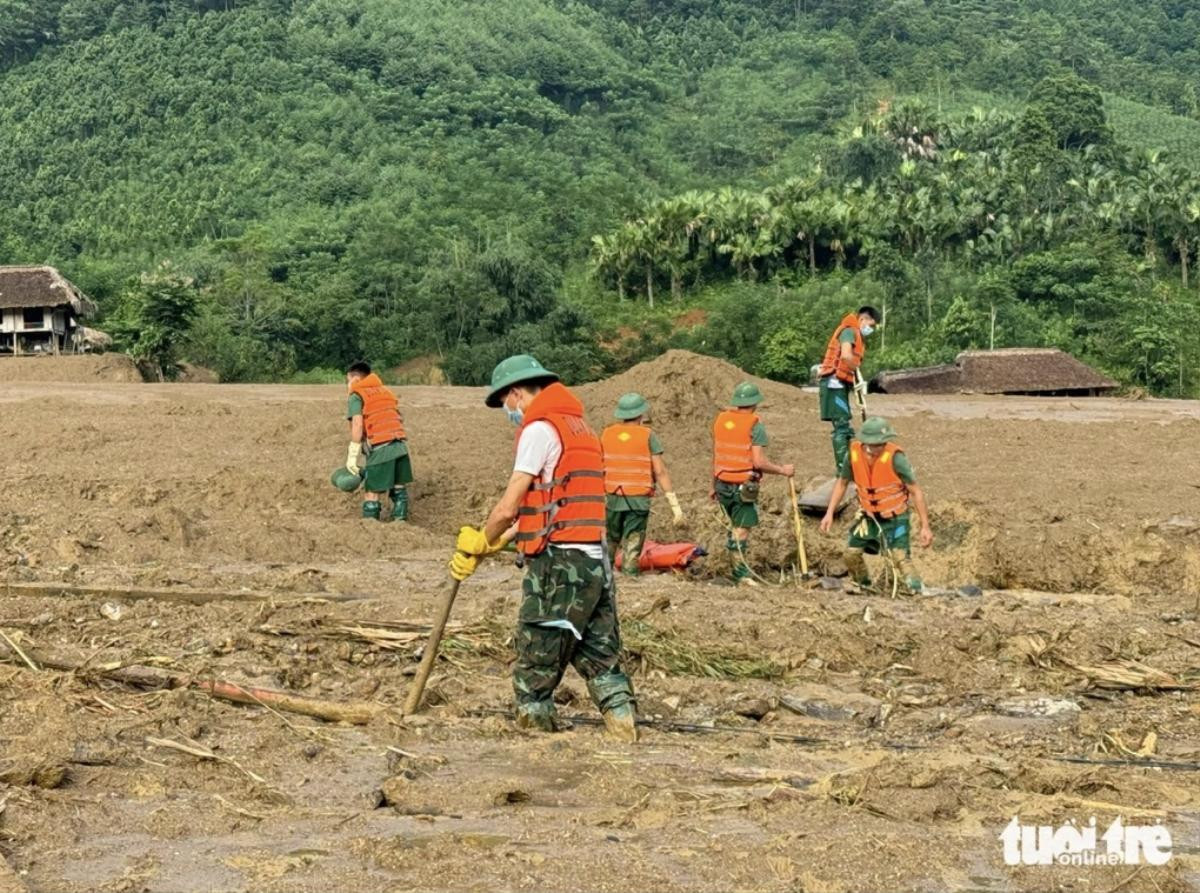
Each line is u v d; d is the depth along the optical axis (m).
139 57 137.50
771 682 8.12
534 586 6.71
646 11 179.12
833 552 13.15
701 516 13.98
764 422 18.77
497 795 5.67
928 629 9.07
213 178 116.44
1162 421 20.52
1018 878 4.92
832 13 176.50
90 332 54.94
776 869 4.86
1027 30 173.50
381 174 118.81
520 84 147.00
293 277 85.56
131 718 6.68
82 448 16.78
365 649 8.34
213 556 11.63
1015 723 7.42
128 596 9.59
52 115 127.81
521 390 6.90
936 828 5.43
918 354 70.56
